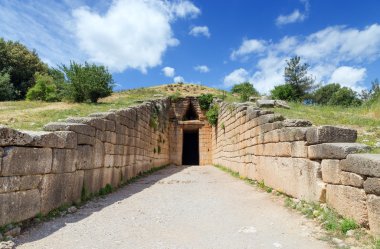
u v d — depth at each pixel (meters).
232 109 18.23
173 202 8.96
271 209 7.70
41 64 46.31
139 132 16.27
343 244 4.99
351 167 5.54
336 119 13.21
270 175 10.27
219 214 7.47
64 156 7.39
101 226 6.34
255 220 6.84
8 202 5.37
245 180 13.59
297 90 36.31
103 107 19.64
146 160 18.42
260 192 10.17
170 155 29.64
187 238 5.68
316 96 39.62
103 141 10.31
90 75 24.75
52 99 27.05
